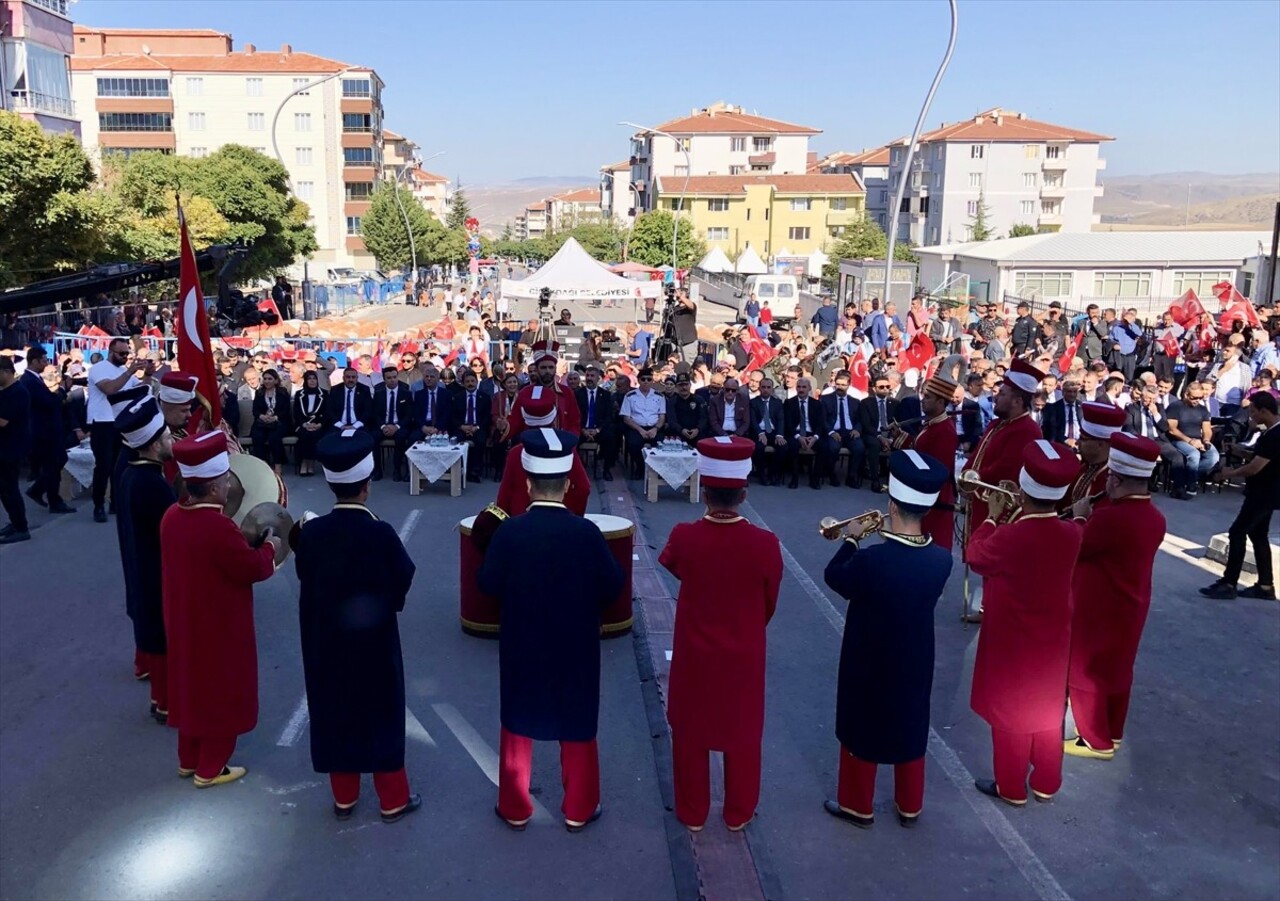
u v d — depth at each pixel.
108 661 7.86
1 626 8.55
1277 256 32.03
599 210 139.75
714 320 41.62
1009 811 5.82
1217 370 16.45
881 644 5.31
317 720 5.43
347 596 5.29
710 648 5.25
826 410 14.20
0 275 23.14
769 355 20.53
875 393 14.16
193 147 84.38
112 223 28.25
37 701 7.15
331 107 85.19
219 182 44.72
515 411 8.50
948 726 6.91
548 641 5.26
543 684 5.30
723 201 88.56
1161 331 22.14
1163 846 5.51
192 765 6.03
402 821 5.62
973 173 88.00
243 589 5.81
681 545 5.27
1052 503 5.55
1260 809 5.92
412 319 48.47
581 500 7.75
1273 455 9.14
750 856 5.28
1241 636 8.63
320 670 5.37
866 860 5.31
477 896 4.96
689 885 5.04
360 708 5.39
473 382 14.47
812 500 13.48
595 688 5.41
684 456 12.98
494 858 5.28
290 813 5.70
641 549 10.82
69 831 5.52
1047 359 17.42
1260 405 9.22
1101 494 6.95
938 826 5.66
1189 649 8.34
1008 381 8.13
